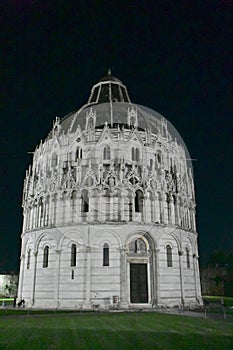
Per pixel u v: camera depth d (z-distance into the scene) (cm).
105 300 6119
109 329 3075
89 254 6366
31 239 7294
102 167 6906
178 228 6962
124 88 10338
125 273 6284
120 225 6512
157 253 6531
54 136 7700
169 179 7225
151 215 6756
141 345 2325
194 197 7906
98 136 7369
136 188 6788
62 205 6881
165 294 6400
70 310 5591
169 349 2206
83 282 6266
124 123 7681
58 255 6569
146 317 4262
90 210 6625
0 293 13262
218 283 12475
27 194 8069
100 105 8225
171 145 7688
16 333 2902
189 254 7200
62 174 7150
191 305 6544
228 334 2730
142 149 7175
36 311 5422
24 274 7269
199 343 2384
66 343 2411
